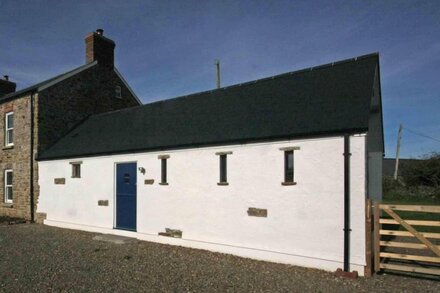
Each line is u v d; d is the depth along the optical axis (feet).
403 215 52.29
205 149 31.71
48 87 51.37
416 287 21.12
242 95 36.50
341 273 23.47
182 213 33.01
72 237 37.91
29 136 50.90
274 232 27.17
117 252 30.48
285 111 29.73
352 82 28.94
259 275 23.57
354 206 23.80
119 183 38.99
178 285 21.42
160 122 40.04
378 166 35.32
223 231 30.07
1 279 22.44
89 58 59.52
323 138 25.31
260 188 28.12
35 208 49.85
